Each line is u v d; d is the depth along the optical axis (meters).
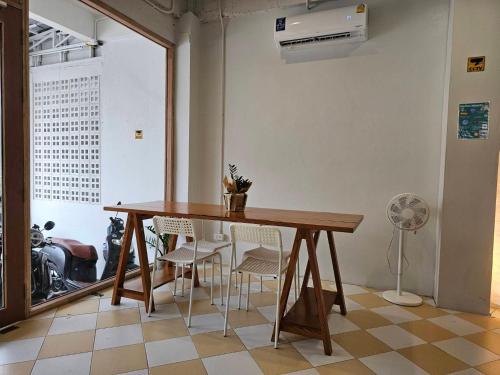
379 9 3.29
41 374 1.91
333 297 2.78
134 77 4.54
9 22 2.39
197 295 3.15
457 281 2.90
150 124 4.48
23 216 2.53
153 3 3.59
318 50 3.56
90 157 4.86
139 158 4.57
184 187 4.05
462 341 2.39
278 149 3.80
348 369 2.04
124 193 4.68
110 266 4.24
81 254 3.87
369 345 2.31
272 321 2.64
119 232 4.42
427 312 2.86
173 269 3.45
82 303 2.92
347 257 3.53
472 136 2.79
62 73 4.96
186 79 3.98
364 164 3.43
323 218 2.40
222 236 4.14
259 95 3.86
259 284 3.47
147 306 2.75
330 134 3.56
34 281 3.22
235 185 2.69
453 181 2.86
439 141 3.14
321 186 3.62
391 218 3.02
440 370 2.04
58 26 4.18
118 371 1.96
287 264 2.56
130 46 4.54
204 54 4.11
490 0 2.70
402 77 3.25
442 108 3.11
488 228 2.79
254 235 2.27
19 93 2.47
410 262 3.28
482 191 2.79
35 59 5.14
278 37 3.49
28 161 2.54
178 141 4.06
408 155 3.26
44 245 3.56
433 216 3.19
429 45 3.14
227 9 3.89
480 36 2.73
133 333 2.41
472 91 2.77
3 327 2.43
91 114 4.82
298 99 3.68
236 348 2.24
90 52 4.79
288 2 3.59
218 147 4.10
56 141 5.07
